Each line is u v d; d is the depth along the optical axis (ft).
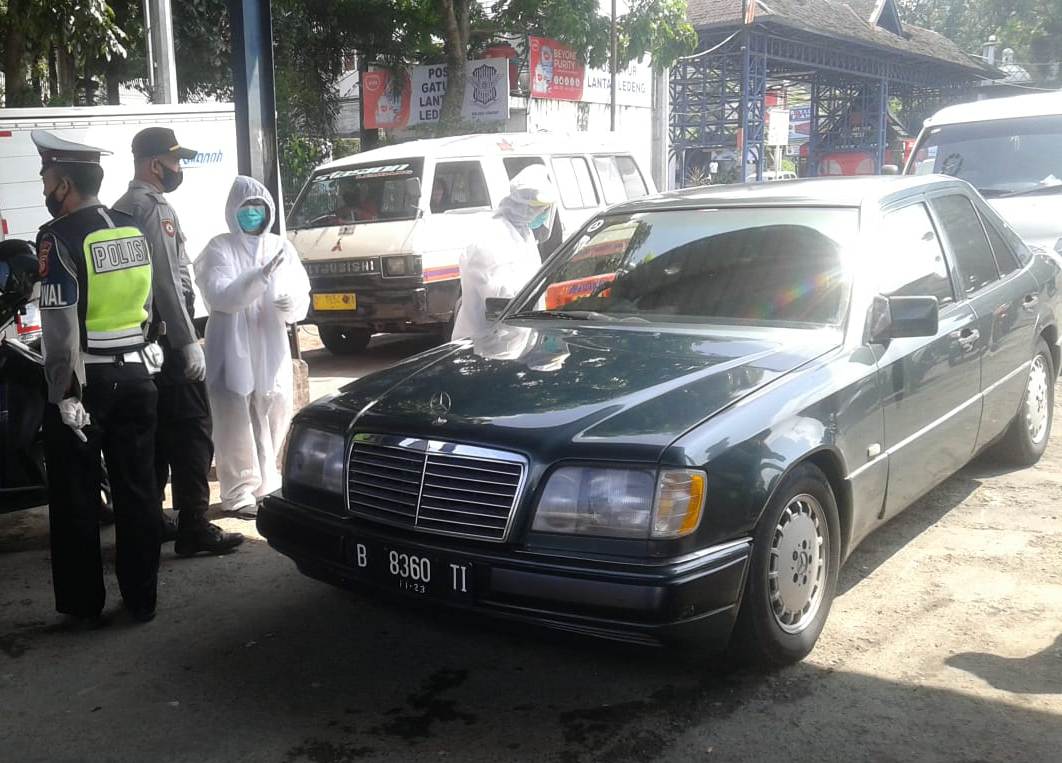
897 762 9.82
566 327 14.14
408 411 11.52
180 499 15.94
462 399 11.60
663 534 9.96
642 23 62.08
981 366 15.85
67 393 12.50
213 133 34.12
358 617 13.64
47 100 44.50
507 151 34.37
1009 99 35.12
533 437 10.50
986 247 17.44
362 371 33.12
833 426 11.70
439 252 31.91
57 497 13.17
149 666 12.35
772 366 11.88
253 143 21.24
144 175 14.43
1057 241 29.17
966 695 11.04
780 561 11.25
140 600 13.57
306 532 11.85
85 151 12.88
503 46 60.18
